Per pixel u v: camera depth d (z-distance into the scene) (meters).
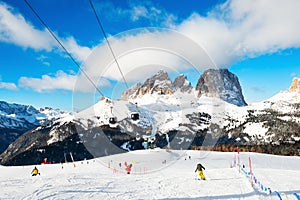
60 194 9.43
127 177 15.19
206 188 11.33
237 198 9.07
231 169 21.59
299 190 10.15
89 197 9.16
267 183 12.22
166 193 10.21
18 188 10.71
